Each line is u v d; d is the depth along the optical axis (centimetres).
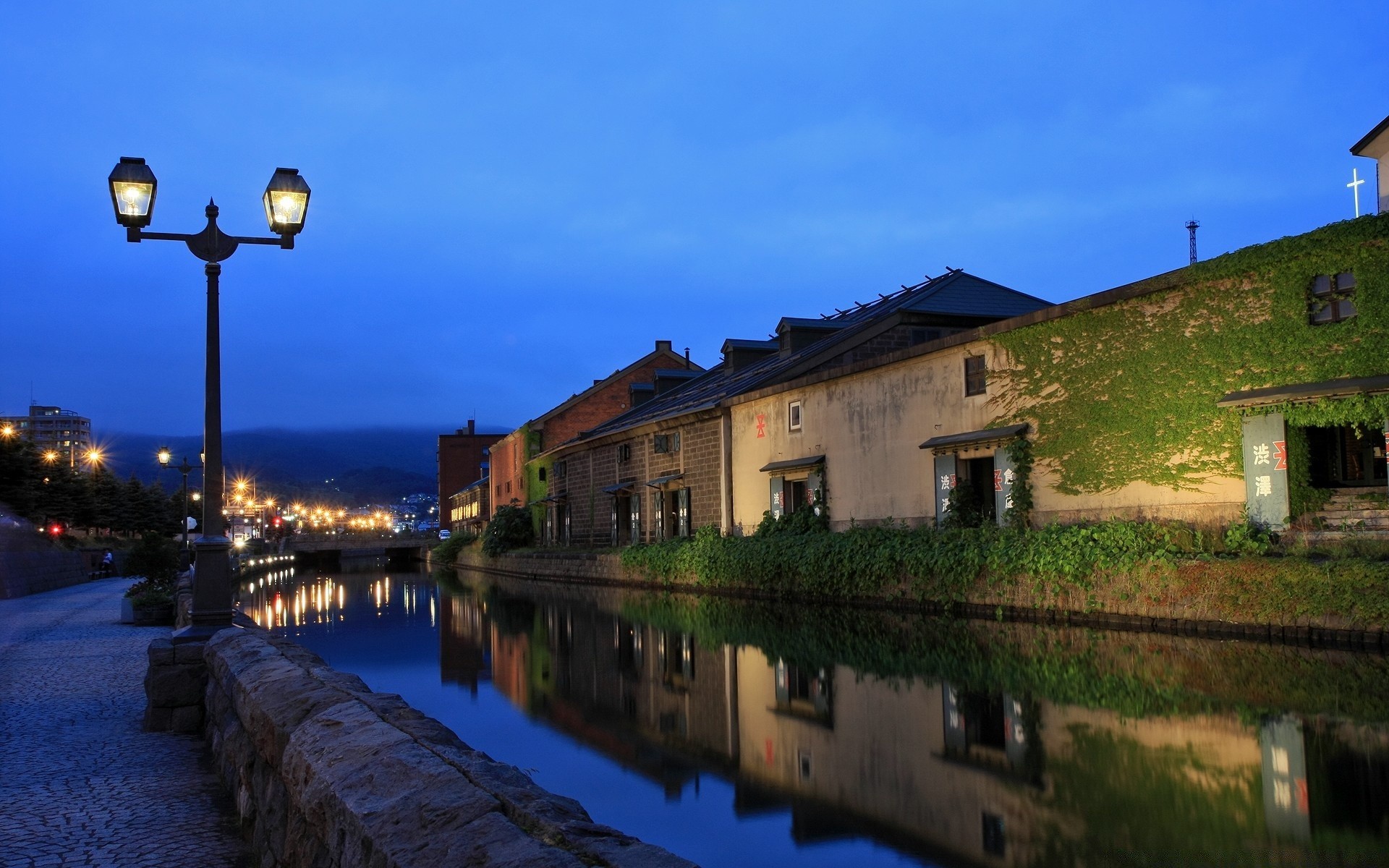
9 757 809
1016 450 1955
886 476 2356
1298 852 503
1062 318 1894
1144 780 656
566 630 1916
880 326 2962
